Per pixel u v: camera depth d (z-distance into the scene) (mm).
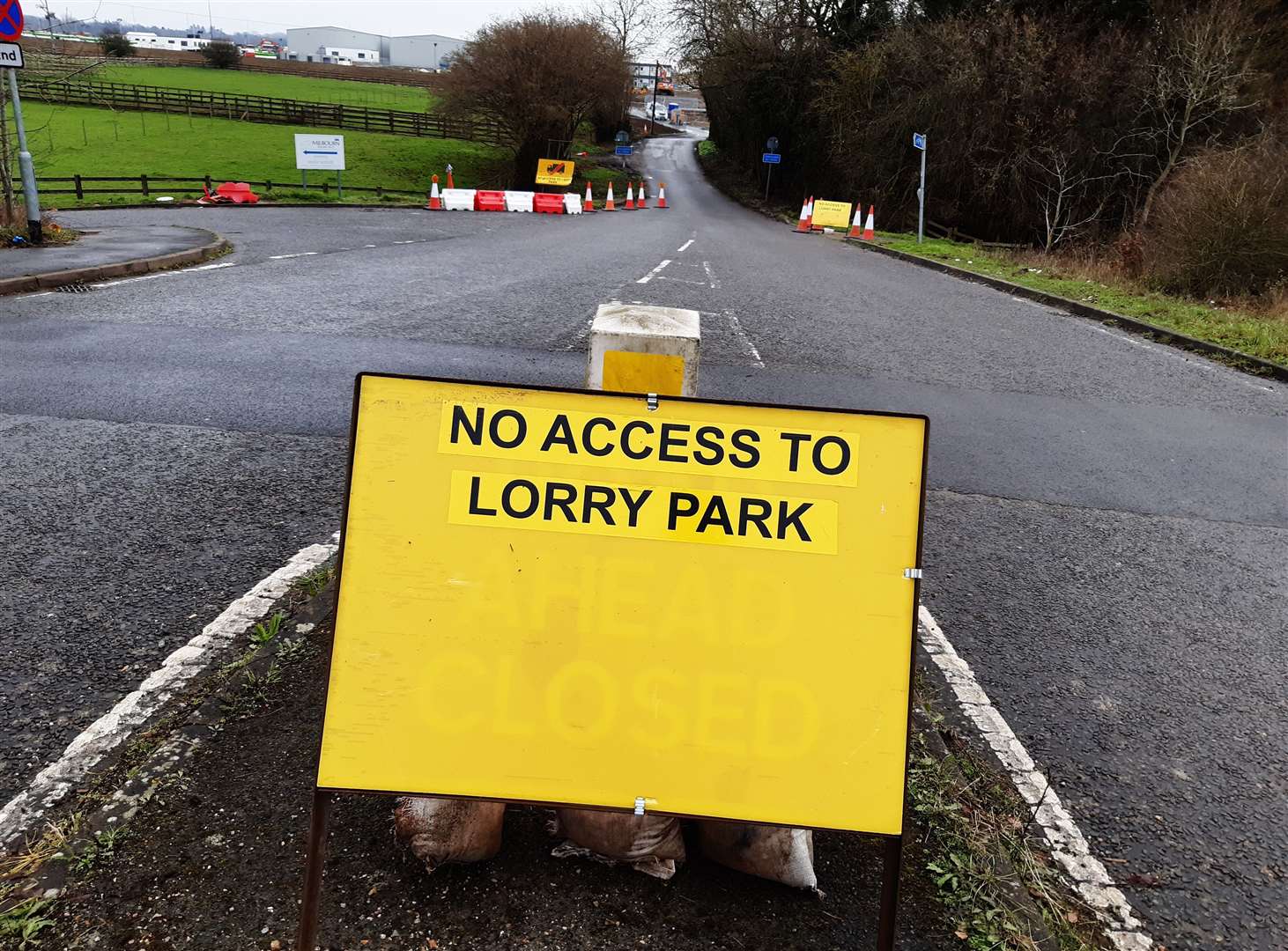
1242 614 4258
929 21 31828
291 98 60719
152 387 6617
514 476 2088
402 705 2045
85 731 2848
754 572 2080
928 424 2090
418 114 52562
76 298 9766
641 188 39969
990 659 3713
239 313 9336
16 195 18453
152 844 2350
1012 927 2273
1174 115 24516
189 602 3684
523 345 8500
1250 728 3352
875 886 2408
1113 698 3488
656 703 2062
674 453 2092
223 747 2736
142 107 47438
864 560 2080
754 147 51281
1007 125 27266
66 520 4363
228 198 26359
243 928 2125
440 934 2145
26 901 2146
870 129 32344
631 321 3086
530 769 2051
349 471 2072
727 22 43719
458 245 17828
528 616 2070
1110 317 12367
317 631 3385
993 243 27125
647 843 2318
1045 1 27797
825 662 2064
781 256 19547
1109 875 2578
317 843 2016
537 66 42031
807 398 7320
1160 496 5773
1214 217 14156
